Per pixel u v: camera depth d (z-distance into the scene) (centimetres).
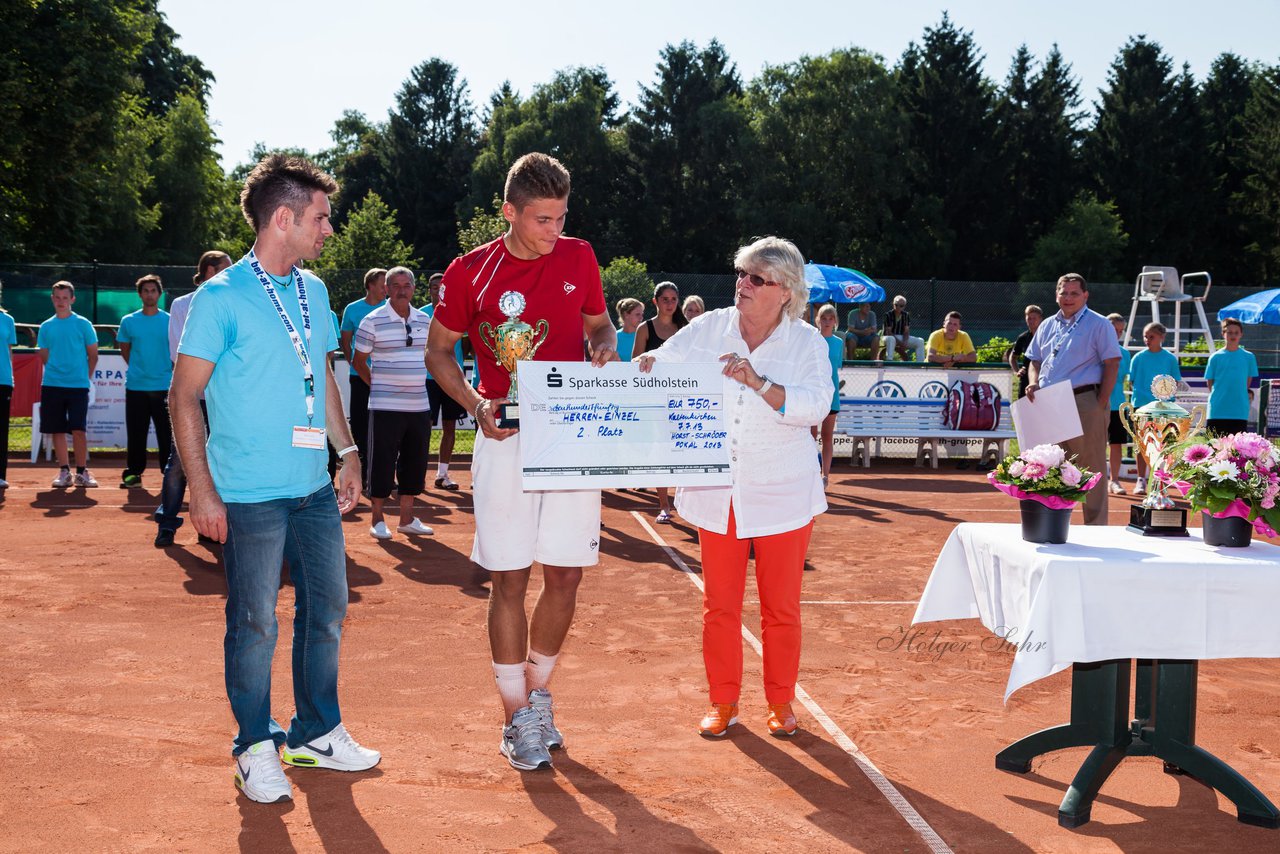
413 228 7681
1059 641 350
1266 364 2470
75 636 571
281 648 556
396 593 689
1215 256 6488
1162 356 1323
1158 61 6688
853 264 6088
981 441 1639
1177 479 397
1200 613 356
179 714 452
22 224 3259
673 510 1084
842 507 1155
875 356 1753
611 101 8219
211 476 358
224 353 358
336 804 364
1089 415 802
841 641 595
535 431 378
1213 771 373
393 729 441
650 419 389
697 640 591
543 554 403
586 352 479
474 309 406
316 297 386
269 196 364
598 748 423
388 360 866
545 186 383
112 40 3103
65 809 355
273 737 402
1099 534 422
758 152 6300
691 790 381
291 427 367
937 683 519
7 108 2814
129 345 1116
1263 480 378
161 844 330
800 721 460
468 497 1160
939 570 442
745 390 427
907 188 6209
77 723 438
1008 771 407
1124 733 384
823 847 336
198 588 689
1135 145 6456
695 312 965
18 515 978
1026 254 6450
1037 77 6781
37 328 1906
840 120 6191
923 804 373
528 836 340
